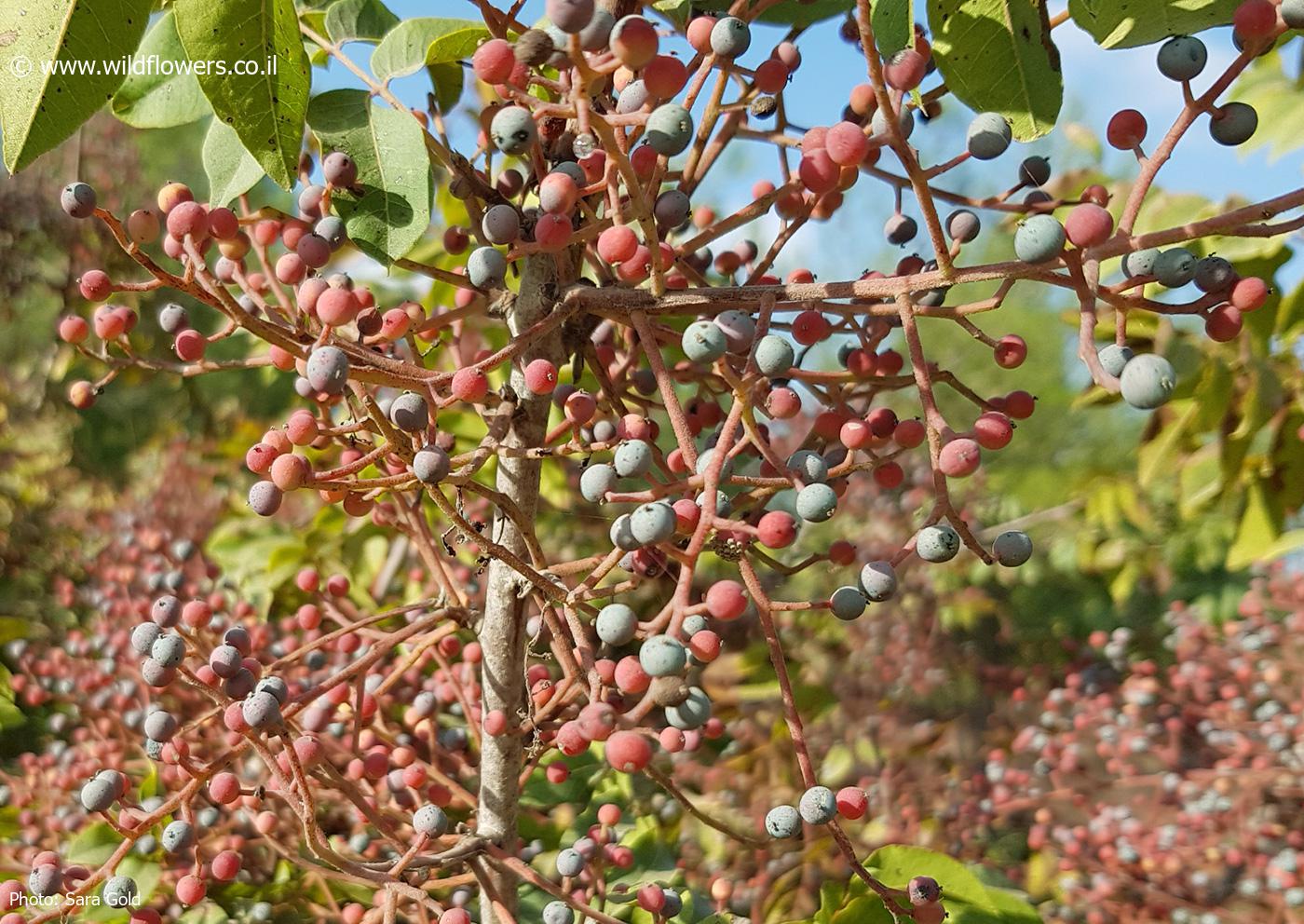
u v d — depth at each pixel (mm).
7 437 1030
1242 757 848
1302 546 549
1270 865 770
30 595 812
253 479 835
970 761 932
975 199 301
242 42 271
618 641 246
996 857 812
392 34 307
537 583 263
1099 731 914
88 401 296
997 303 265
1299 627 891
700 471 256
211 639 406
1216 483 625
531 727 297
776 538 243
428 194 288
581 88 245
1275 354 540
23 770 511
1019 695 1049
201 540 751
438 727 421
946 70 291
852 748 758
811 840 525
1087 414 1924
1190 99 242
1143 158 251
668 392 262
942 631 1046
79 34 260
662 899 298
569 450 279
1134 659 1109
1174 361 511
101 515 884
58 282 975
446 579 316
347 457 324
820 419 297
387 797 350
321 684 291
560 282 297
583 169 285
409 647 378
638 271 286
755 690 632
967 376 1884
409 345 302
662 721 477
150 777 368
